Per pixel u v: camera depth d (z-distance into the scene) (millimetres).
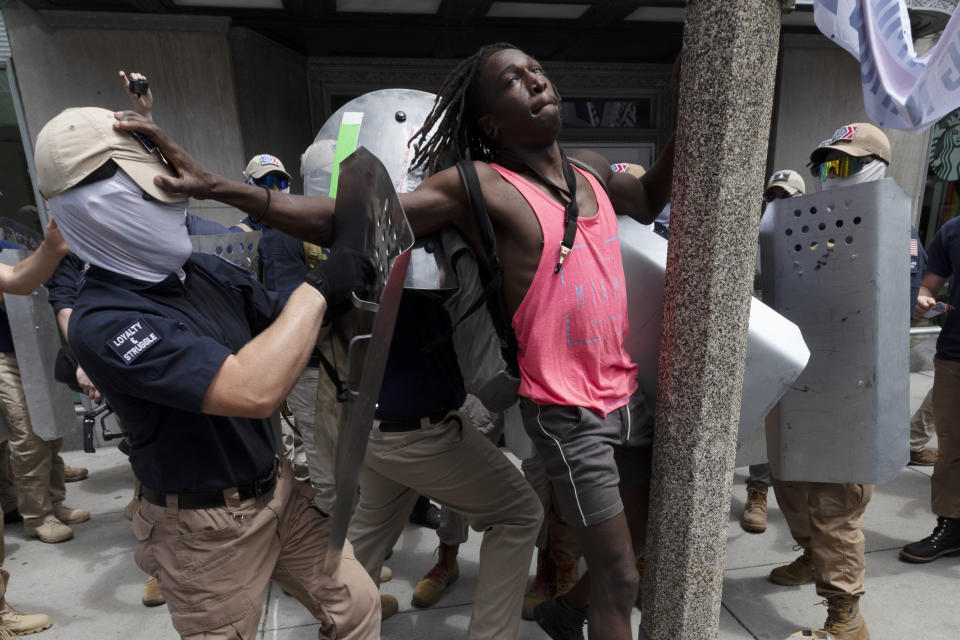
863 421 1704
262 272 2473
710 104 1024
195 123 4195
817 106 5059
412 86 5180
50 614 2457
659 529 1222
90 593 2602
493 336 1303
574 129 5531
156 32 4016
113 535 3100
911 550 2701
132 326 1104
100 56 3965
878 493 3383
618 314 1279
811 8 4367
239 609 1330
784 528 3059
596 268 1229
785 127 5062
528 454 1771
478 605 1780
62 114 1099
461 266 1297
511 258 1215
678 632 1227
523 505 1774
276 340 1089
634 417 1396
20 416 2895
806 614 2371
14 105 3930
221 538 1296
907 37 1339
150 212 1124
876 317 1634
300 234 1208
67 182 1062
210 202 4273
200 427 1241
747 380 1371
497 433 2523
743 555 2811
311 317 1114
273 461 1429
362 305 1051
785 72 4957
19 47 3844
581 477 1225
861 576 2086
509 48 1252
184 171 1126
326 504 1668
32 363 2729
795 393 1799
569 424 1229
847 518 2031
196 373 1074
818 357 1754
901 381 1696
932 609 2365
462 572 2717
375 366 975
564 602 1742
